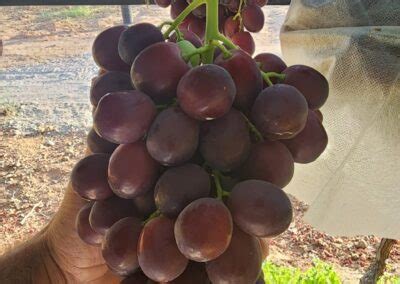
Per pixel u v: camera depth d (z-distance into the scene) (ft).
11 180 4.63
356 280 3.85
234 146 0.56
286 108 0.56
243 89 0.58
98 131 0.57
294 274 3.70
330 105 0.90
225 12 0.91
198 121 0.56
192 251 0.51
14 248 1.08
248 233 0.55
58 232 1.00
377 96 0.87
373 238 4.32
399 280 3.58
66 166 4.72
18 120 5.28
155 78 0.57
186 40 0.66
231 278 0.54
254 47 0.89
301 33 0.96
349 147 0.88
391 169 0.86
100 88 0.64
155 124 0.56
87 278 0.99
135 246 0.59
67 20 6.07
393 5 0.88
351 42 0.89
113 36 0.67
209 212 0.52
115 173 0.58
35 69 5.69
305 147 0.64
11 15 6.47
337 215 0.89
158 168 0.59
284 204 0.54
